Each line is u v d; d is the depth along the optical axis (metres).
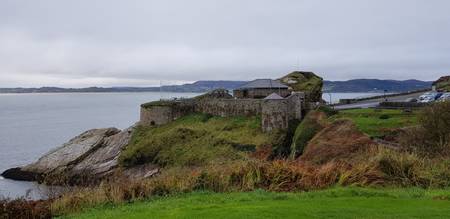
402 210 13.72
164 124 68.38
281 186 18.42
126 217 14.25
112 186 18.78
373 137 38.22
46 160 59.50
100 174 56.25
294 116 56.22
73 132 112.00
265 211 13.72
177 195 17.88
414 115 45.44
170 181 18.94
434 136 28.50
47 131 114.69
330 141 38.00
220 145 54.16
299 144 47.72
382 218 12.68
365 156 23.52
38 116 174.12
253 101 61.97
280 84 73.00
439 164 20.11
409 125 39.75
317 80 78.38
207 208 14.69
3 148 83.62
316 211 13.62
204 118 65.69
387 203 14.90
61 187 25.67
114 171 56.19
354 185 18.20
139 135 65.12
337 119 46.53
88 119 157.50
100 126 128.62
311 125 49.16
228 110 64.69
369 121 44.34
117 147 62.72
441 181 18.48
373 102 71.69
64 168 55.47
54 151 61.53
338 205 14.56
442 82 101.44
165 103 69.94
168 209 15.05
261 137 54.44
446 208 14.06
